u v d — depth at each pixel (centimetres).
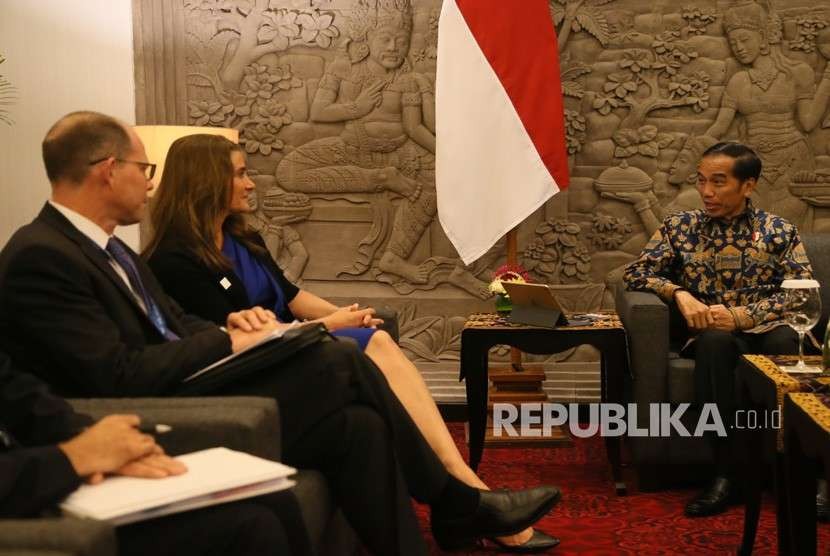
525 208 450
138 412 207
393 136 495
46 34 481
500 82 448
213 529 175
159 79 493
